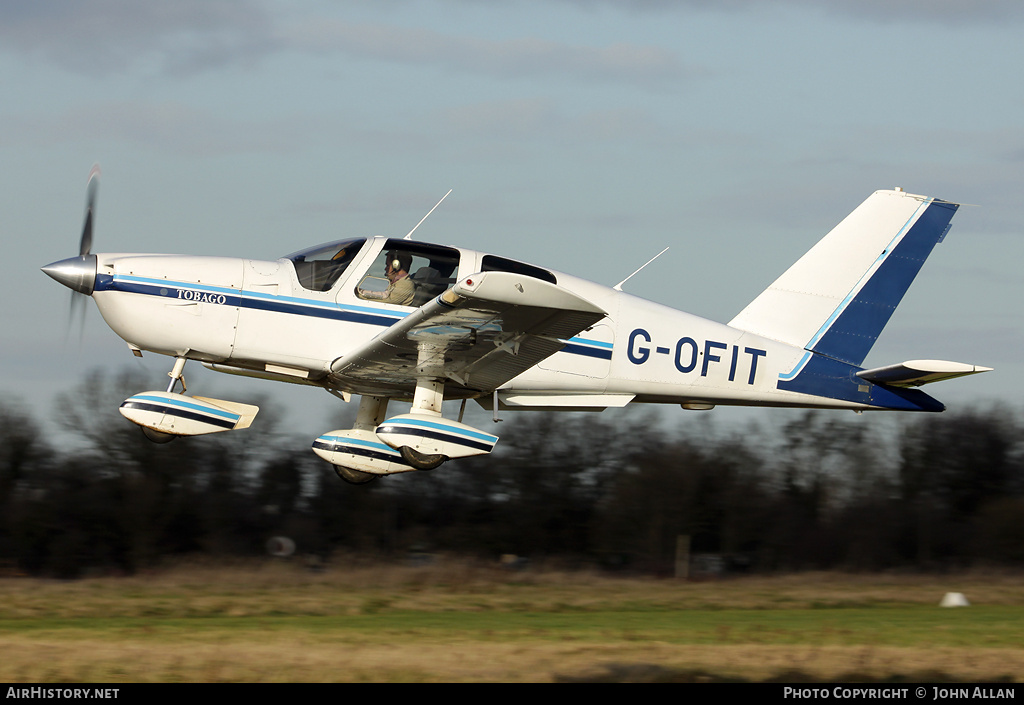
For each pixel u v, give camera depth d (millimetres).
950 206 39719
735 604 35375
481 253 33750
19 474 51156
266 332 32344
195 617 28797
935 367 35906
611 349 35875
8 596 32094
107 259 32281
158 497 51844
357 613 30219
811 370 38469
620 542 53125
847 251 39188
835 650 23000
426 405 33969
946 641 24938
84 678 18766
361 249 32938
